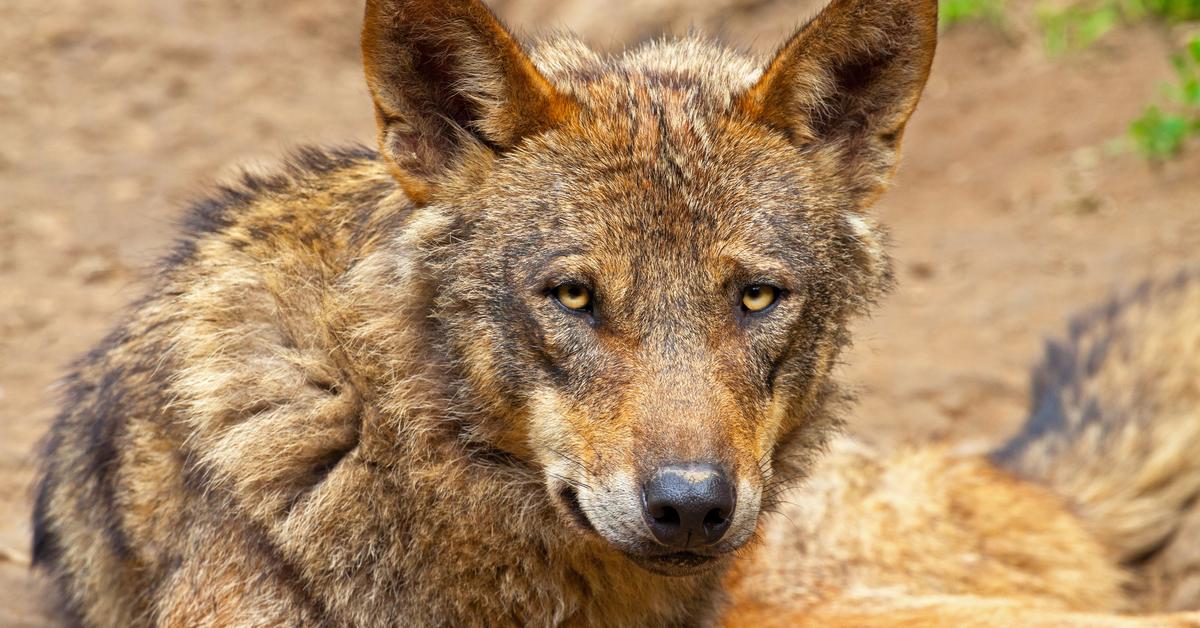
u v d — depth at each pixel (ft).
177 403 27.68
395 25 25.32
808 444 28.63
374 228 27.32
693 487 22.74
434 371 26.30
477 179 26.16
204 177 58.95
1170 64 64.28
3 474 40.86
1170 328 44.83
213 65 69.26
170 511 28.25
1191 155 58.80
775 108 26.63
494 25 25.12
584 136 25.76
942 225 59.31
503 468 26.66
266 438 27.17
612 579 27.71
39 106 63.82
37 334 48.29
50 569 32.89
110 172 59.77
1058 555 39.14
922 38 27.37
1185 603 40.14
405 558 27.07
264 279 28.04
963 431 47.34
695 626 30.04
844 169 28.25
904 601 35.45
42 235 54.70
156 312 29.73
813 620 34.55
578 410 24.59
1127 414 43.93
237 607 27.04
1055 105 64.64
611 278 24.62
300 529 26.73
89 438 30.71
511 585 27.25
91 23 69.36
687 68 28.55
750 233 25.25
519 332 25.09
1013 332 51.42
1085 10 69.51
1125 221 56.39
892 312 53.83
